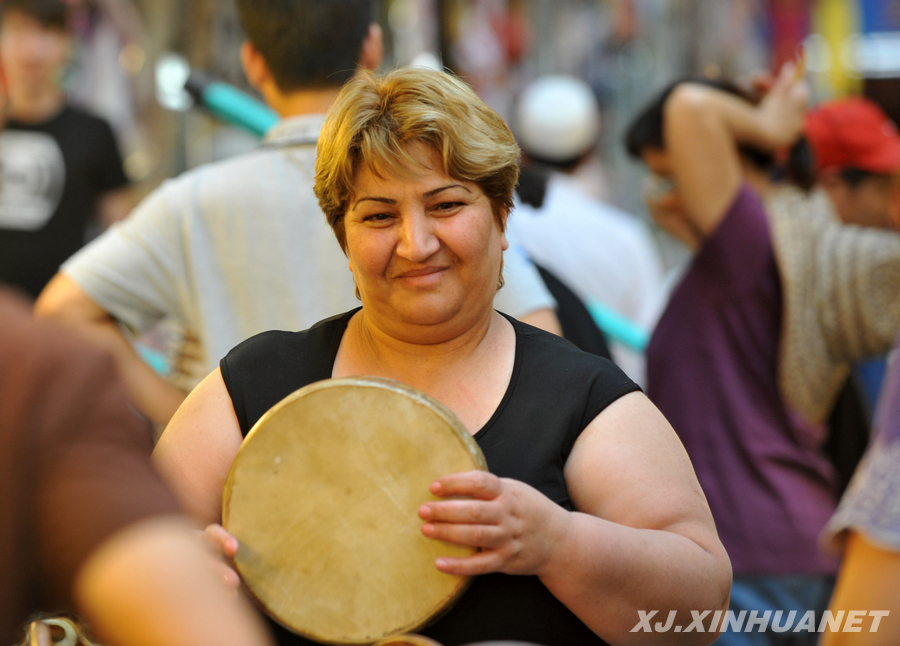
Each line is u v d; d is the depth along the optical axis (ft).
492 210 13.46
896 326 24.59
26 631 11.64
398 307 13.20
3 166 38.63
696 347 25.63
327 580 12.69
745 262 25.31
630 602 12.52
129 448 8.27
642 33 75.92
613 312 33.99
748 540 24.16
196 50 49.96
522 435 13.21
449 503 11.80
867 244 24.98
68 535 7.77
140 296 20.30
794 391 25.02
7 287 38.52
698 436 25.20
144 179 49.73
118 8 48.19
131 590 7.63
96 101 47.57
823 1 65.46
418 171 12.73
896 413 12.58
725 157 26.12
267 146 20.52
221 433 13.83
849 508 12.43
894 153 30.60
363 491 12.75
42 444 7.99
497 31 67.82
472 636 12.66
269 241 19.69
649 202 28.66
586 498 13.25
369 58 21.16
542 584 12.87
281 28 20.02
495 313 14.46
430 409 12.66
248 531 12.85
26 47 38.27
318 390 12.88
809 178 27.78
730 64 74.23
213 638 7.66
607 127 75.00
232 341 19.89
